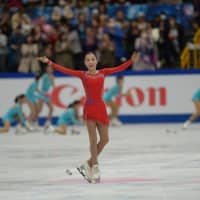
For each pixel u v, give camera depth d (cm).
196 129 4047
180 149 2942
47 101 4078
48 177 2156
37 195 1780
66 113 3862
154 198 1683
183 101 4575
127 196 1728
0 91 4484
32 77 4488
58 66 2066
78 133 3884
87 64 2061
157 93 4559
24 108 4484
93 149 2020
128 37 4631
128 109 4553
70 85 4519
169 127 4216
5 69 4606
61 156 2769
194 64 4775
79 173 2242
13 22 4744
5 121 4041
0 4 4869
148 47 4612
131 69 4697
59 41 4553
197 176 2105
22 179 2117
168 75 4556
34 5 4978
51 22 4878
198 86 4569
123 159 2617
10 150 3039
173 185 1917
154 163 2470
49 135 3853
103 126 2044
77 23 4816
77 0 4950
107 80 4531
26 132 4109
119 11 4797
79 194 1784
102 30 4659
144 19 4775
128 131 3962
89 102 2033
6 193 1830
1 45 4588
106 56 4488
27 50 4559
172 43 4675
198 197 1686
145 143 3231
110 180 2058
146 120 4575
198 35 4762
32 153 2902
